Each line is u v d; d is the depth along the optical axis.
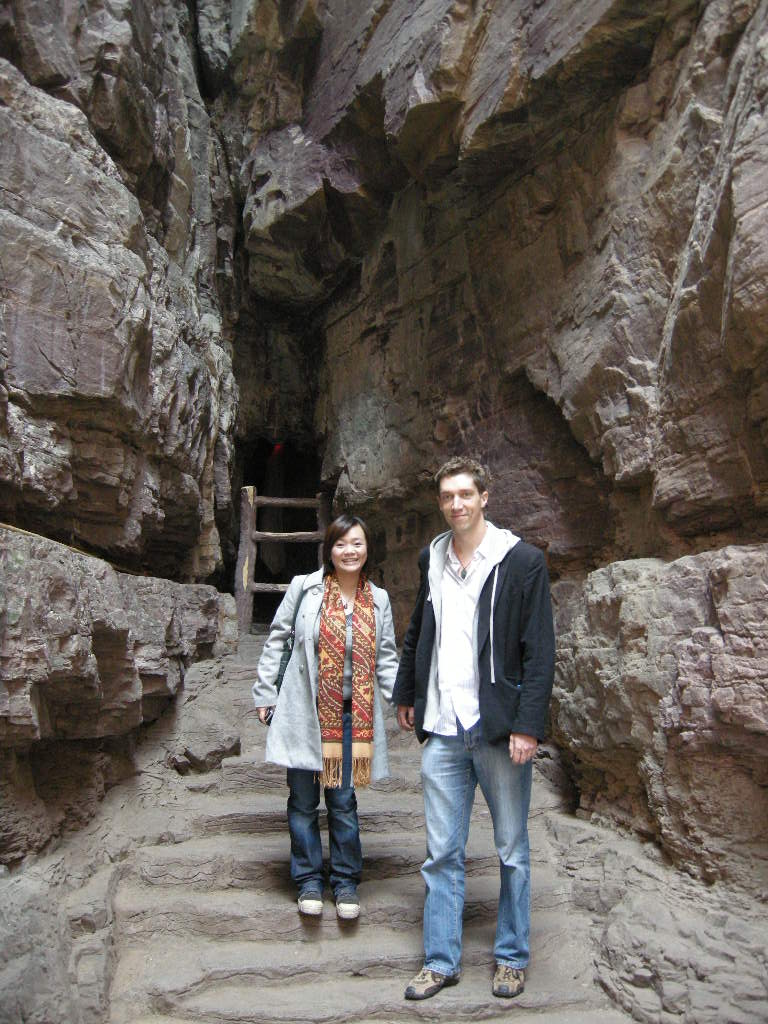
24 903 2.78
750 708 2.97
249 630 7.15
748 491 3.40
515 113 4.49
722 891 3.14
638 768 3.67
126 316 4.02
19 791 3.17
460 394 5.75
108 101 4.55
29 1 4.21
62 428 3.81
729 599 3.12
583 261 4.47
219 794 4.39
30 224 3.71
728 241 3.20
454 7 4.68
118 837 3.76
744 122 3.15
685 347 3.57
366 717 3.30
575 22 4.04
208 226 6.98
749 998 2.71
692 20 3.84
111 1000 2.95
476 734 2.97
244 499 7.39
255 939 3.34
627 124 4.19
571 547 4.70
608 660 3.88
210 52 7.30
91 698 3.42
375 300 6.82
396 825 4.13
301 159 6.70
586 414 4.39
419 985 2.98
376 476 6.66
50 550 3.17
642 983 2.99
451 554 3.18
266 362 8.20
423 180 5.50
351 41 6.19
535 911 3.57
